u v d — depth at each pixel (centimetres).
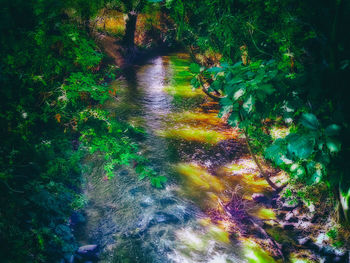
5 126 372
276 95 306
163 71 1354
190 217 448
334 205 388
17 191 343
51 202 385
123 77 1178
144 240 399
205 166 582
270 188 515
